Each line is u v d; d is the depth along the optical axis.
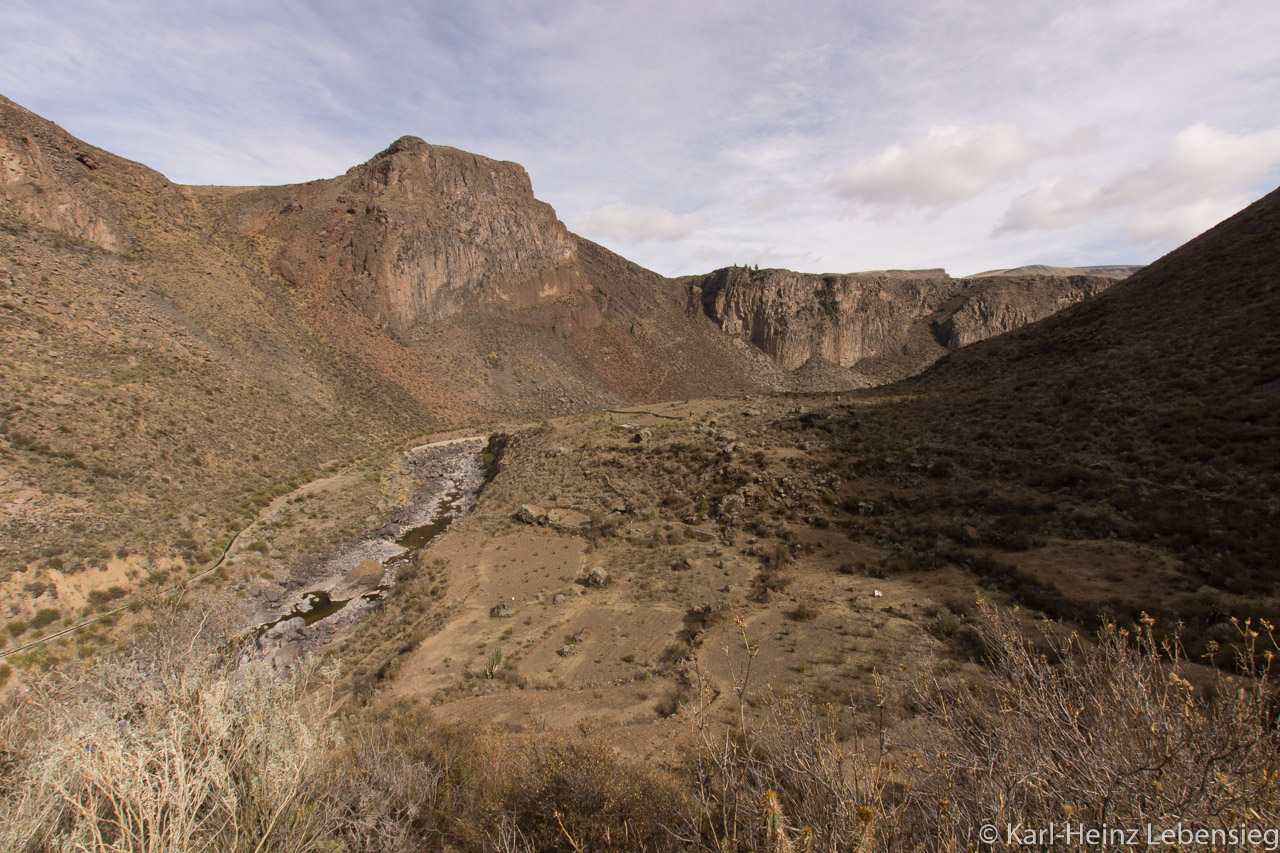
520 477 41.28
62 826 3.73
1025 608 14.55
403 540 37.91
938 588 17.03
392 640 21.44
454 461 62.03
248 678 4.82
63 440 31.34
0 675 19.78
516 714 13.23
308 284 92.75
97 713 3.89
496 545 29.11
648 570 23.23
